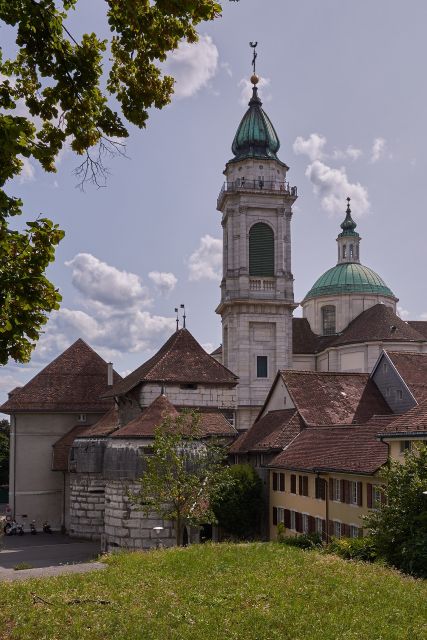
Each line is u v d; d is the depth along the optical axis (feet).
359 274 282.36
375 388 173.88
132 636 48.85
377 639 47.96
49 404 208.23
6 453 314.14
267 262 254.88
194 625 51.42
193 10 34.94
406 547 77.41
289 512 140.36
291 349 252.21
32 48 38.32
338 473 118.21
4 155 33.45
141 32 38.91
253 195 255.09
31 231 37.58
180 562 78.13
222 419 165.78
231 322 252.21
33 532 198.59
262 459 157.99
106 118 41.16
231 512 147.33
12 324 37.01
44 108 40.40
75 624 51.98
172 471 123.24
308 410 161.48
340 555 86.33
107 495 142.61
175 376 166.81
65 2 37.32
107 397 193.36
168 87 41.39
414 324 272.92
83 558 138.82
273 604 57.36
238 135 267.39
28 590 64.75
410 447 103.60
